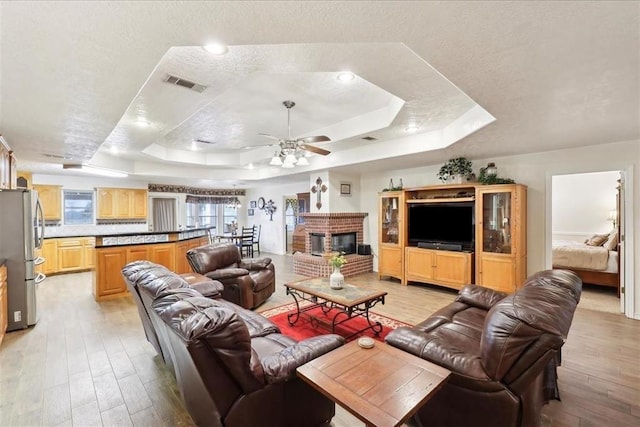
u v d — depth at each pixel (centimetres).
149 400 217
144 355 284
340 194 645
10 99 230
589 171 400
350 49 206
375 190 659
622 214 401
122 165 587
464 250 488
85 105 244
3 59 170
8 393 225
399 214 561
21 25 137
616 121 292
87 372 254
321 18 137
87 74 191
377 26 145
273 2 125
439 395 175
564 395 222
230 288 405
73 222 709
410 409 128
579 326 353
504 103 245
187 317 147
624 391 227
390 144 470
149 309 216
